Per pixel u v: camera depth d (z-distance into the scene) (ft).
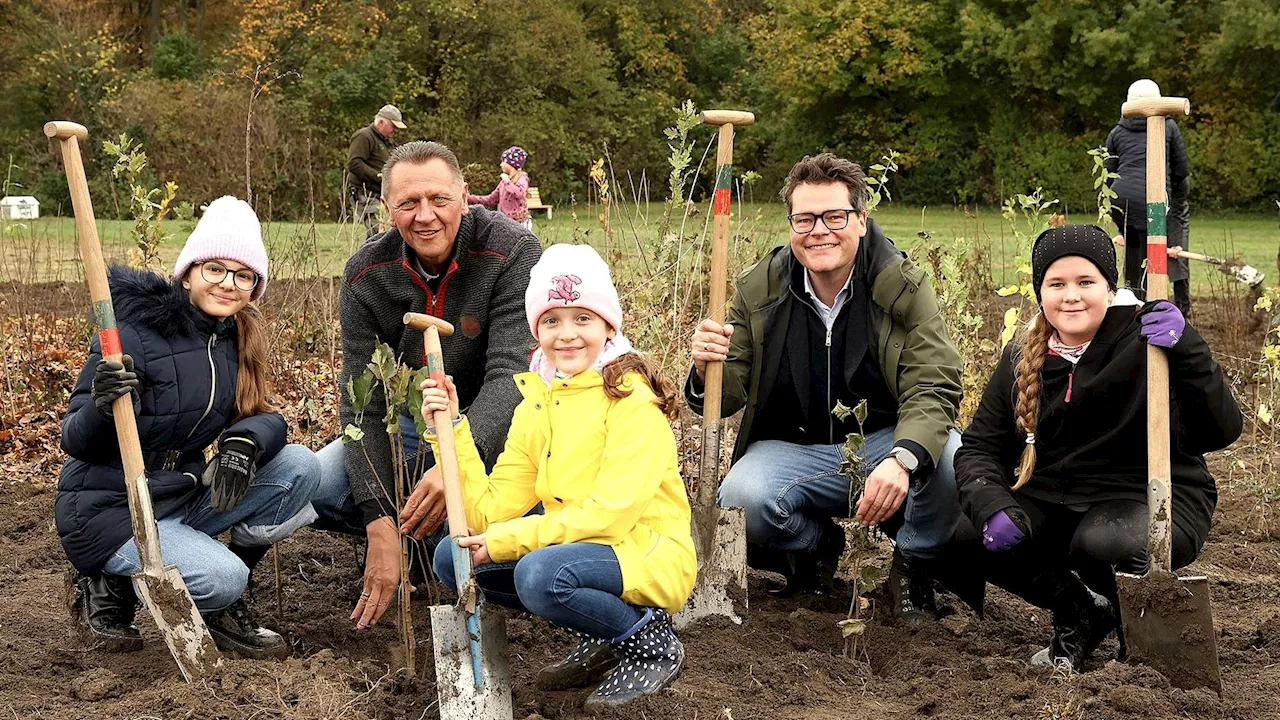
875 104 110.73
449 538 11.45
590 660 11.72
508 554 10.94
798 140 112.88
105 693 11.50
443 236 13.24
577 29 107.55
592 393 11.17
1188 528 11.95
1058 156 103.65
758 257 24.11
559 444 11.20
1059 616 12.57
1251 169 98.02
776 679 11.72
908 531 13.88
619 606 10.92
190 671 11.44
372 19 100.99
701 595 13.32
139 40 112.47
